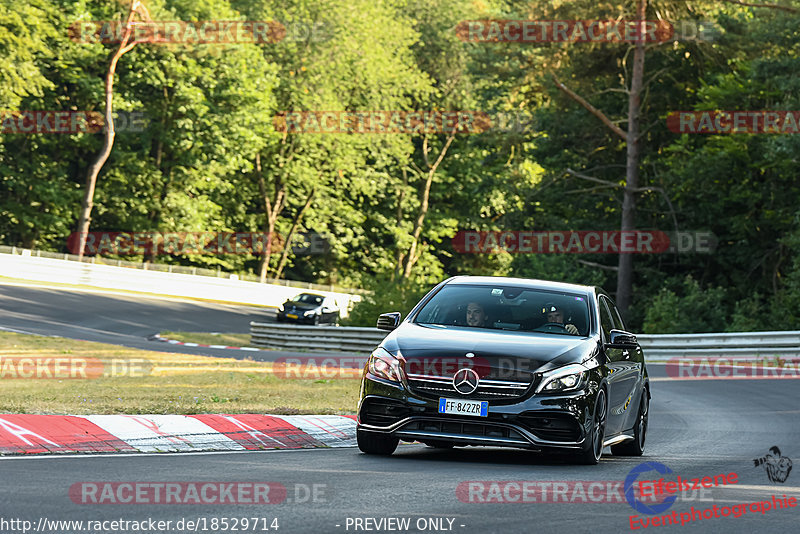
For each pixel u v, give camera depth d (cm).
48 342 9800
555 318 3659
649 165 16788
